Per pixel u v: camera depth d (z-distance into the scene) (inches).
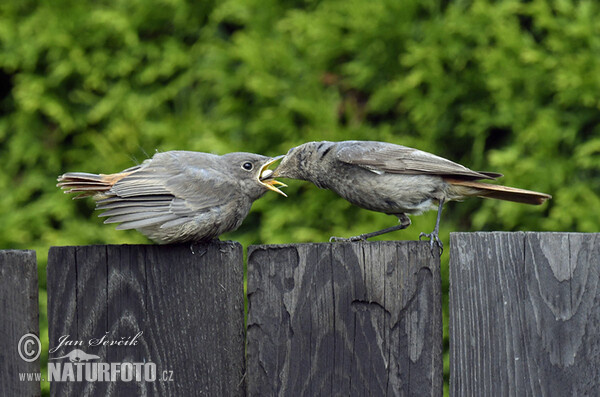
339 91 490.9
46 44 495.2
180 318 209.2
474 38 454.0
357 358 208.4
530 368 201.3
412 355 208.2
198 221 232.8
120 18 498.3
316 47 480.4
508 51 443.5
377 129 474.0
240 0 490.0
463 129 459.5
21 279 205.0
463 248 207.6
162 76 509.0
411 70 474.3
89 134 506.9
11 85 530.6
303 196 459.5
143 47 506.9
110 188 227.8
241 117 488.4
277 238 448.8
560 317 199.6
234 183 246.2
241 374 211.6
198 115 491.5
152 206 228.8
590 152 436.8
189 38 518.3
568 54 436.8
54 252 206.8
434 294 208.8
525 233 202.7
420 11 473.7
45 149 512.1
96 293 207.5
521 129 443.8
